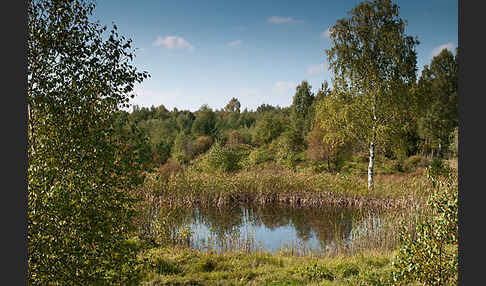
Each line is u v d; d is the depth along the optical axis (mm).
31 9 4051
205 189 18656
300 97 56875
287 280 6617
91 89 4230
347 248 9820
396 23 18188
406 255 4297
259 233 12695
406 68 17969
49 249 3691
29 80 4000
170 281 6297
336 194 18250
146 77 4637
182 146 39688
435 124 34844
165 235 9516
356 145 28594
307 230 13148
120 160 4305
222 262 7652
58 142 3986
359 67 18312
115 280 4215
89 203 3957
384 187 17969
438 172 14500
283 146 36500
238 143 46281
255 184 19578
